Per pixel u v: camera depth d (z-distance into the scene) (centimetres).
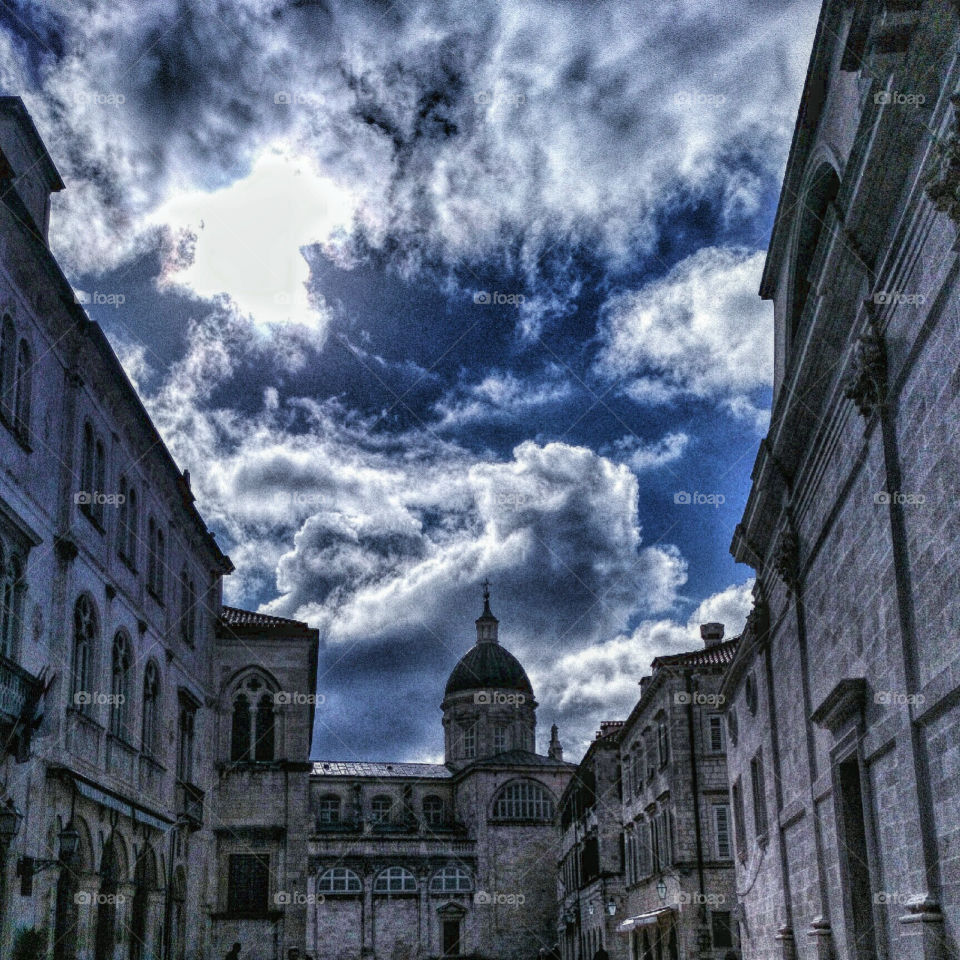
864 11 1409
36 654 2462
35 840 2380
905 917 1652
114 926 2967
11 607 2356
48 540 2575
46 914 2427
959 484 1390
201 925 4153
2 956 2173
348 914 9281
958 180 1251
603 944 6212
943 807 1526
